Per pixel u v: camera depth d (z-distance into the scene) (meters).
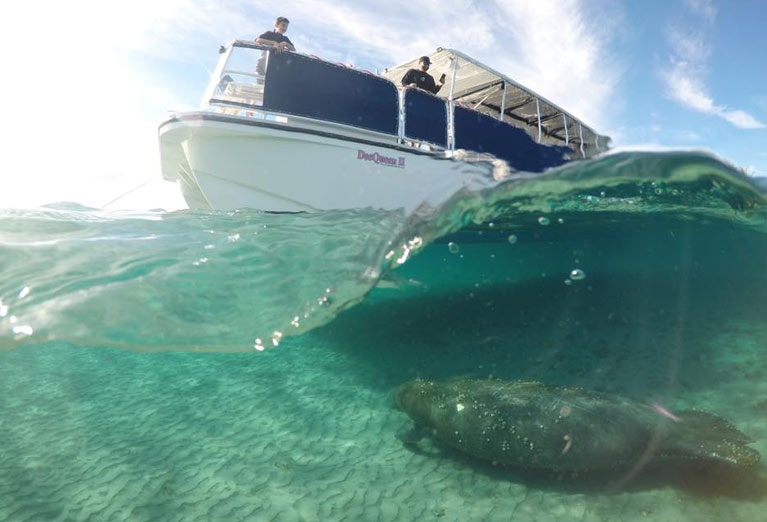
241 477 2.71
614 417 2.81
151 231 5.56
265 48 7.66
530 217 7.28
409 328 6.26
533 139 10.26
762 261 13.54
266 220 6.77
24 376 4.61
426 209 4.93
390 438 3.22
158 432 3.36
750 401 3.40
